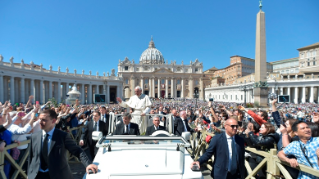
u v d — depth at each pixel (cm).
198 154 772
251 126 514
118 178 305
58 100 5462
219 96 8300
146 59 14375
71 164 735
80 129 950
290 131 471
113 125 543
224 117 829
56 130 361
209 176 609
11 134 471
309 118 1458
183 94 11469
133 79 10994
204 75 12200
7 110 446
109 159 355
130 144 404
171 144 405
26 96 4947
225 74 11300
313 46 7281
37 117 600
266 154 418
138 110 726
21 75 4294
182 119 820
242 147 397
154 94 11131
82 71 6575
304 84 5728
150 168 326
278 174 393
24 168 577
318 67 7144
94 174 315
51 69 5272
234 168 382
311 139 351
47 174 350
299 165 338
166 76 11281
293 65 8912
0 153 416
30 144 360
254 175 455
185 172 325
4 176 421
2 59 3869
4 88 4434
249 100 5606
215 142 394
